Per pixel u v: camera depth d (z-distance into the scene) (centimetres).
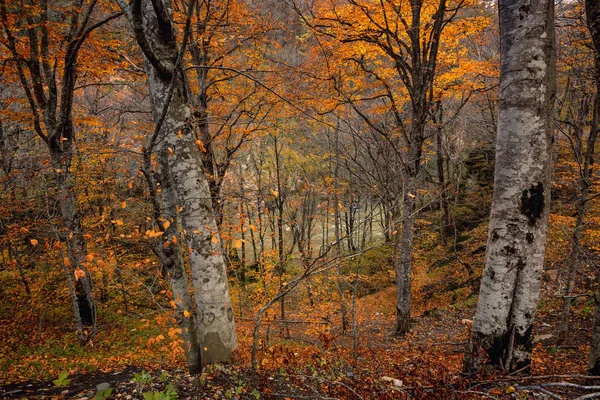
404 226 988
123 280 1165
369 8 838
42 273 1198
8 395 416
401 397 352
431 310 1310
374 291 1703
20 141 1120
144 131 998
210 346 429
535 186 384
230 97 1155
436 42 866
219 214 594
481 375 378
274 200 1585
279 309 1230
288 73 970
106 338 977
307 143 1872
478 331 415
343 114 1346
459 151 1848
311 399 367
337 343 958
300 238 1884
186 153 411
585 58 744
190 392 372
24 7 786
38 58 899
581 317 861
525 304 387
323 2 884
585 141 1239
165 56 389
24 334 981
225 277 442
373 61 1090
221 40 960
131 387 391
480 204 2020
